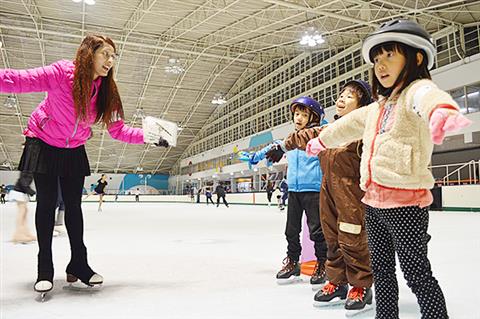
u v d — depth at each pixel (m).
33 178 1.80
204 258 2.80
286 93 21.80
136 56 21.80
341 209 1.58
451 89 12.94
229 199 21.88
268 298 1.72
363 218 1.55
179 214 9.84
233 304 1.62
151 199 26.75
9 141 28.91
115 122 1.90
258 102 24.61
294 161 2.08
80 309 1.54
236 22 17.17
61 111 1.72
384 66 1.08
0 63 21.08
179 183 35.16
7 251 3.03
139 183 35.75
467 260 2.66
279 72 22.77
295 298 1.73
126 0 15.89
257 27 17.66
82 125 1.79
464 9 11.87
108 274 2.22
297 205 2.07
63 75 1.69
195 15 16.92
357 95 1.67
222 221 7.02
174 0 15.29
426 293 1.05
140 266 2.48
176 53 21.77
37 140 1.78
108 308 1.56
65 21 18.50
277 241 3.88
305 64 20.55
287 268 2.04
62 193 1.90
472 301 1.65
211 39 20.14
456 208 10.55
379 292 1.17
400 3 12.39
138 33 19.62
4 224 5.73
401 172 1.05
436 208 11.14
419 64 1.07
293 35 18.25
